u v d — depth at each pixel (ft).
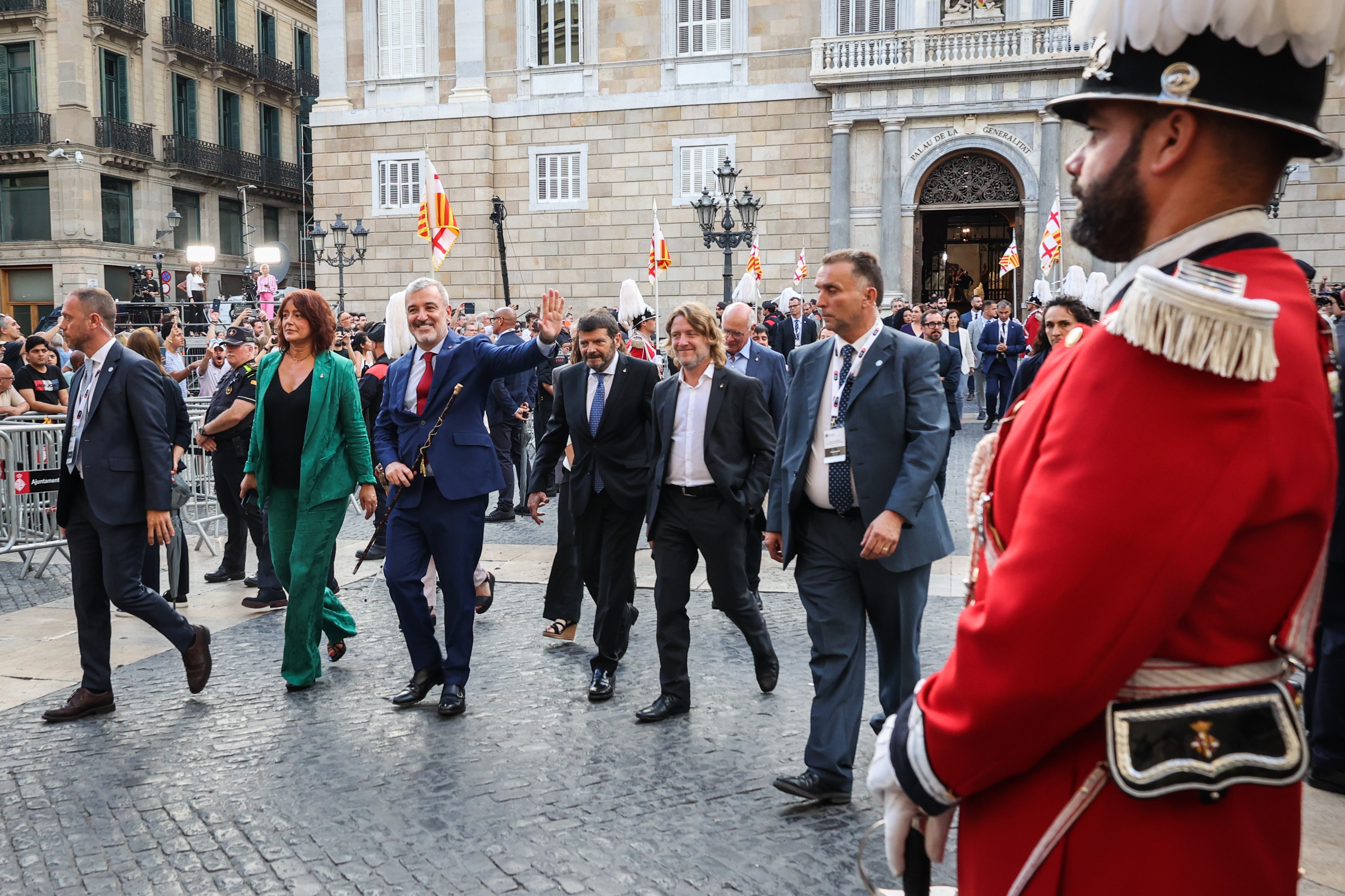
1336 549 12.62
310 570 18.07
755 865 11.60
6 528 28.48
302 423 18.35
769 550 14.29
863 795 13.48
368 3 93.91
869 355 13.35
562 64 91.50
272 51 142.82
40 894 11.20
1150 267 4.08
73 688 18.51
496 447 36.17
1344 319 12.66
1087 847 4.12
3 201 116.98
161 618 17.21
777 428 24.94
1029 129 81.25
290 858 11.92
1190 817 4.02
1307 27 3.92
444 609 23.93
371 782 14.07
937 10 83.30
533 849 12.05
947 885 10.82
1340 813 12.28
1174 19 4.01
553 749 15.24
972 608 4.17
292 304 18.11
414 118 93.56
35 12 112.27
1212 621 3.98
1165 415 3.76
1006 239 105.40
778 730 15.88
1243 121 4.09
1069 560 3.77
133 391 16.67
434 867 11.66
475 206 93.04
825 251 86.84
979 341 62.39
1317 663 13.20
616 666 17.93
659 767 14.46
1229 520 3.71
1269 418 3.77
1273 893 4.17
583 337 17.93
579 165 91.66
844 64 84.53
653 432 17.10
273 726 16.42
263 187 138.62
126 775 14.42
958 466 45.34
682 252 89.97
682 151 89.51
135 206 121.80
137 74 121.08
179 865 11.80
